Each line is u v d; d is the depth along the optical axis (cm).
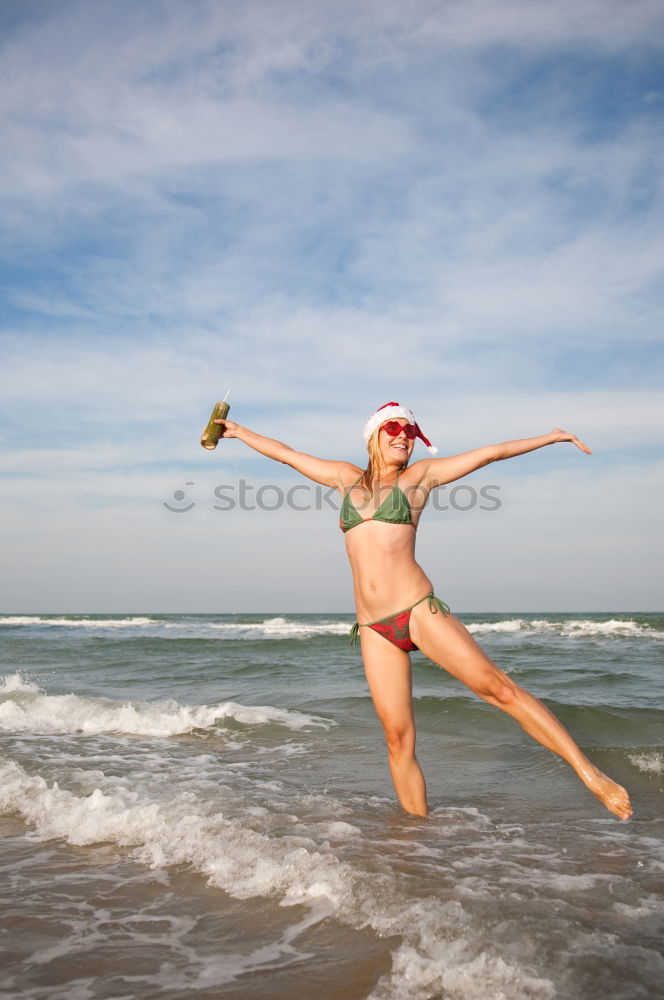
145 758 592
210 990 229
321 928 271
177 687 1098
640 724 714
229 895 304
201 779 513
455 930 262
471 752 617
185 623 4909
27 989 232
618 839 379
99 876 329
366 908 284
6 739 680
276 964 245
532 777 530
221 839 363
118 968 245
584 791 486
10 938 269
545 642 2100
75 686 1120
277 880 315
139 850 362
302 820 407
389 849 357
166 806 427
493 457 399
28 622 5275
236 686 1095
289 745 646
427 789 499
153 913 289
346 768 554
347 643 2023
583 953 246
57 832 393
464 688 1038
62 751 621
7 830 400
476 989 224
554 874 324
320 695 943
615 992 222
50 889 315
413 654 1402
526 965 238
